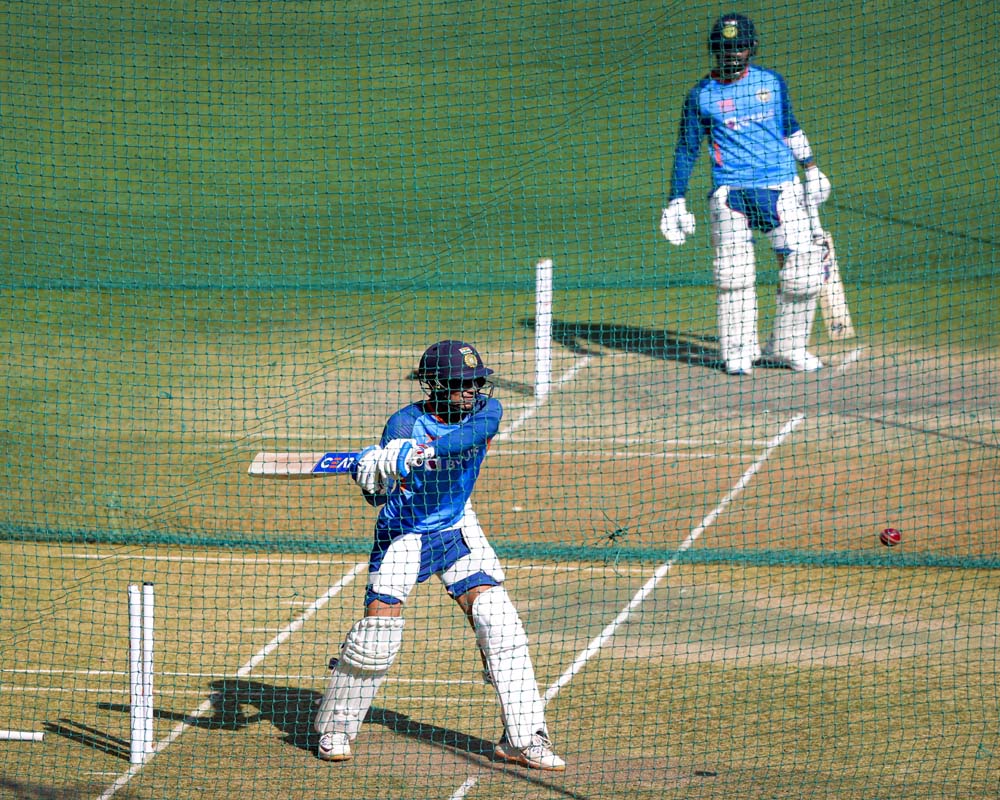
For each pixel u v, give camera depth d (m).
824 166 87.00
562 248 80.12
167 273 75.69
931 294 70.00
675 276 75.38
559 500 44.25
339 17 102.69
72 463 47.88
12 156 91.88
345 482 47.53
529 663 26.66
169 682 30.78
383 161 93.19
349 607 35.81
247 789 25.45
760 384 58.62
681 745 27.38
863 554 38.66
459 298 72.62
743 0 102.31
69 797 25.02
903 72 93.44
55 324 66.00
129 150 93.38
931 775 25.78
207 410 54.06
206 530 41.72
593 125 95.69
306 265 78.00
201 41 102.00
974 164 85.56
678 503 43.72
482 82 99.62
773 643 32.91
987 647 32.44
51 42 102.06
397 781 25.84
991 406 53.69
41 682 30.91
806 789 25.25
